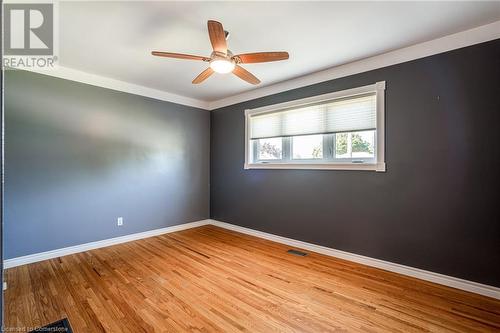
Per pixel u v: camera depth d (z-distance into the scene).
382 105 2.79
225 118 4.66
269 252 3.33
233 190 4.51
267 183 3.95
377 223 2.84
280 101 3.77
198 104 4.77
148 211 4.04
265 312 1.98
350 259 3.02
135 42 2.52
